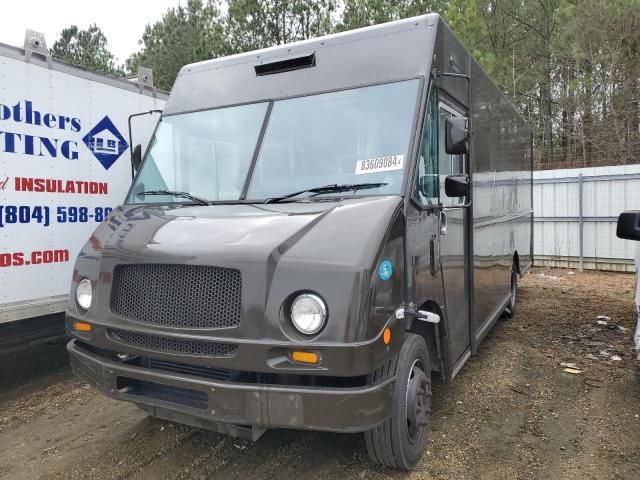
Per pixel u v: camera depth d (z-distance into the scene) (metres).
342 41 4.18
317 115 3.97
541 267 14.12
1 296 4.86
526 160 9.09
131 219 3.78
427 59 3.85
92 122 5.77
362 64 4.01
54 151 5.33
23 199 5.03
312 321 2.81
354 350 2.77
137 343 3.27
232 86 4.47
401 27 4.04
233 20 17.09
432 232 3.87
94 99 5.79
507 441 4.13
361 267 2.87
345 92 3.96
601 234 13.24
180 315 3.10
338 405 2.84
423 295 3.63
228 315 2.97
